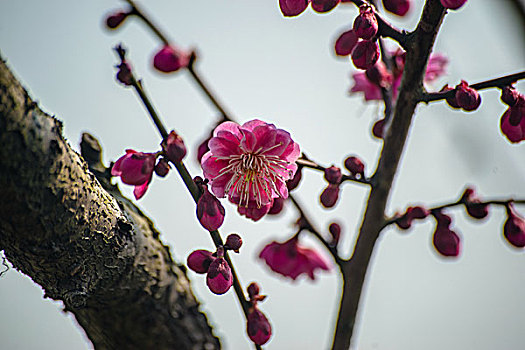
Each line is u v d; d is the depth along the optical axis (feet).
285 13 1.30
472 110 1.32
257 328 1.33
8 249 1.27
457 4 1.27
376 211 1.40
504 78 1.33
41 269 1.28
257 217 1.32
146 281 1.34
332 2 1.30
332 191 1.38
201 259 1.30
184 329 1.38
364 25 1.29
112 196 1.33
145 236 1.35
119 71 1.31
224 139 1.31
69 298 1.30
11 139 1.21
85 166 1.28
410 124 1.37
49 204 1.24
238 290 1.33
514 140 1.35
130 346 1.37
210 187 1.31
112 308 1.34
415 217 1.41
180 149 1.29
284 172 1.33
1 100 1.20
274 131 1.31
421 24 1.30
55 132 1.24
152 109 1.31
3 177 1.21
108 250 1.30
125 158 1.30
